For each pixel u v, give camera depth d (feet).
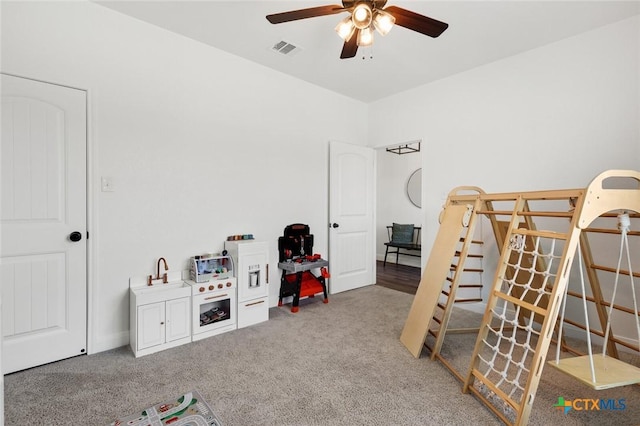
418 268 18.16
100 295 7.77
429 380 6.64
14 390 6.14
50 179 7.13
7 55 6.61
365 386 6.39
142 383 6.41
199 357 7.51
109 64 7.82
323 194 12.96
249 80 10.50
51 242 7.13
